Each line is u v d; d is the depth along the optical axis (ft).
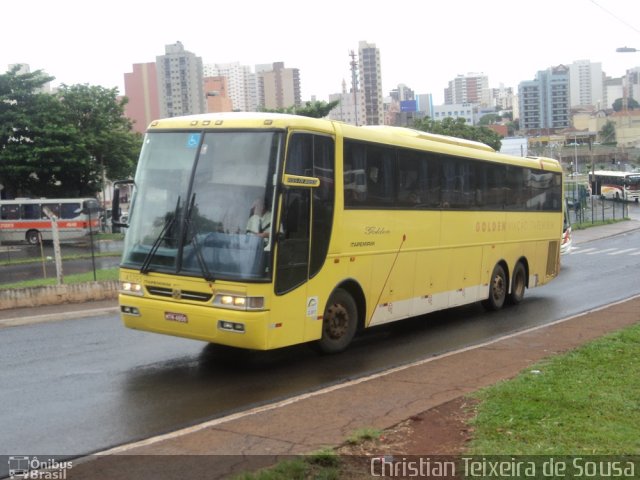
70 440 21.04
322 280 32.30
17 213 143.13
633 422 21.02
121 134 163.63
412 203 39.75
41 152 146.61
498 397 23.82
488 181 49.37
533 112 564.30
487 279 49.83
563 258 102.68
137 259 31.09
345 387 26.17
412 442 19.48
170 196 30.76
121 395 26.68
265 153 29.58
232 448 18.86
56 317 45.85
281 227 29.43
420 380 27.30
